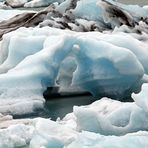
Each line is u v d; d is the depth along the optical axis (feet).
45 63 173.78
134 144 100.37
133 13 284.00
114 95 179.93
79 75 176.96
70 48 178.09
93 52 176.35
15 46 190.08
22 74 169.58
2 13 324.39
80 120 126.11
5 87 166.09
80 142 102.22
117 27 258.57
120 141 101.14
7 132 123.95
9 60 189.37
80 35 196.85
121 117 130.41
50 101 175.52
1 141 121.39
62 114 158.71
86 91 182.60
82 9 272.51
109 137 103.60
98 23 269.64
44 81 172.55
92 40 178.29
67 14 269.23
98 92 180.24
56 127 119.85
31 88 167.73
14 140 121.90
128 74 174.91
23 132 125.08
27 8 447.83
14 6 457.27
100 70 175.73
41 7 452.76
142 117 127.24
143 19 279.69
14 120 139.85
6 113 158.20
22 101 161.99
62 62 180.45
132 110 128.16
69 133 116.67
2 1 515.50
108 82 176.76
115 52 174.91
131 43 190.29
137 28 260.62
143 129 127.54
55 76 177.06
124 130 126.72
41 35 204.23
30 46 190.60
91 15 271.90
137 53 188.65
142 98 127.44
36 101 163.12
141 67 176.24
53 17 269.64
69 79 181.37
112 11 268.82
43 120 122.21
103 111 137.08
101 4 269.44
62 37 177.68
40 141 111.24
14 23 269.64
